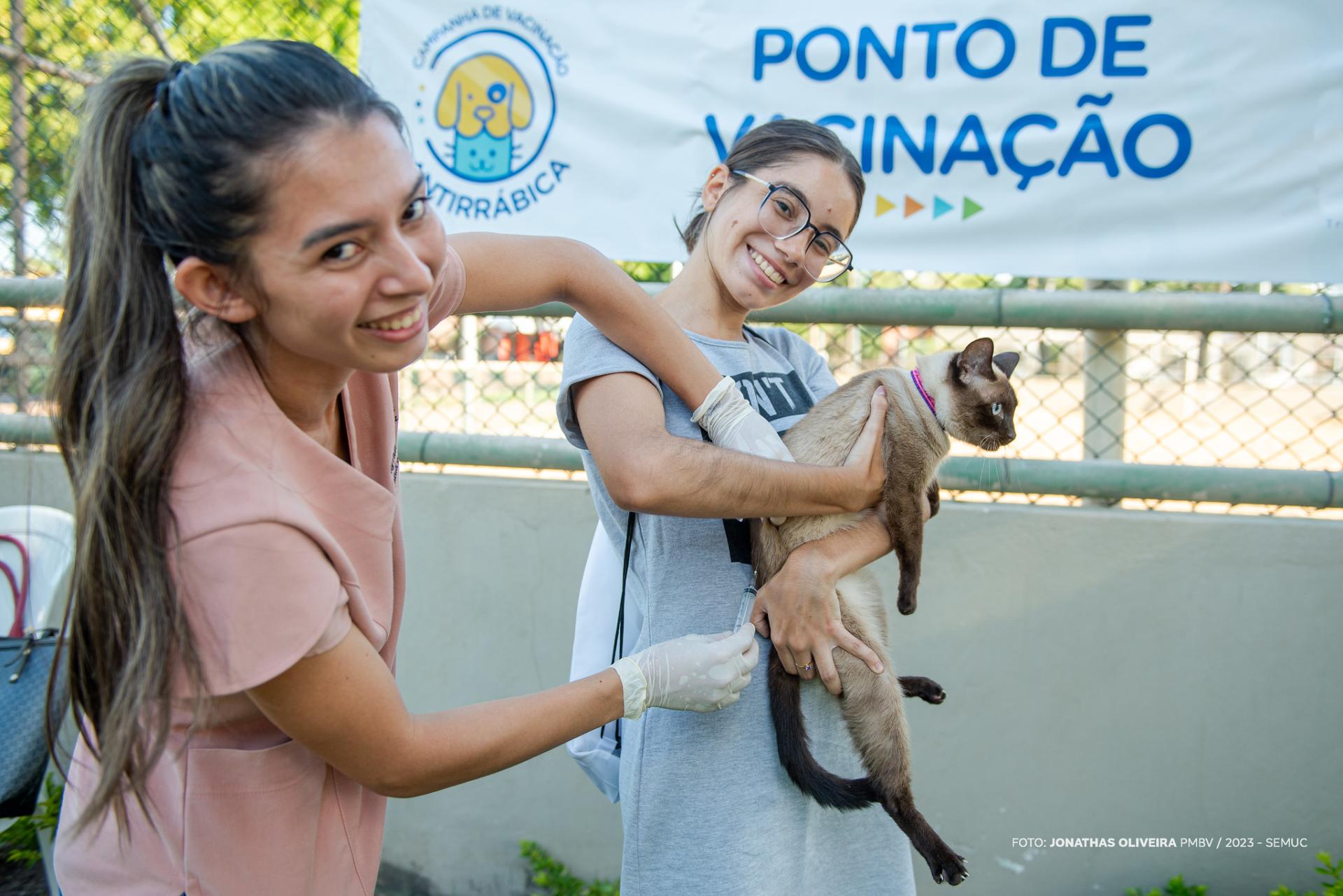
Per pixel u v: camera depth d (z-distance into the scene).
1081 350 3.01
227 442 0.99
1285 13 2.51
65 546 2.68
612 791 1.85
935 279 3.99
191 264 0.93
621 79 2.87
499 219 2.97
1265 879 2.69
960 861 1.70
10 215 3.21
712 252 1.71
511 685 2.99
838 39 2.73
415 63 2.96
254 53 0.93
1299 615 2.61
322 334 0.96
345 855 1.21
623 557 1.68
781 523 1.80
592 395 1.49
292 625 0.97
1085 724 2.74
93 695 1.03
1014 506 2.75
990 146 2.69
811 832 1.61
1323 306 2.56
